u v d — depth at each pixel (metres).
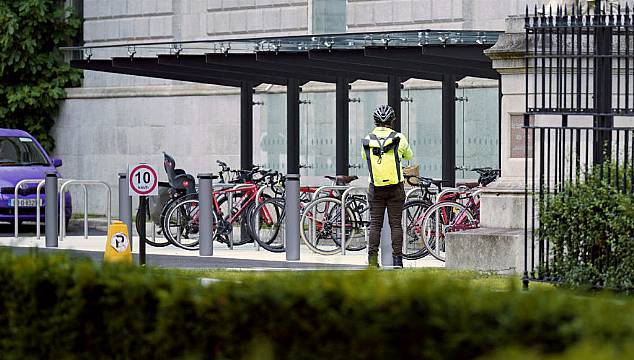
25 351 17.28
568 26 28.09
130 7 62.62
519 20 34.03
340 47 41.78
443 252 40.03
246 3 58.84
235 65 46.03
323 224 41.97
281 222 42.91
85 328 16.75
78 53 64.38
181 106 60.31
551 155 33.31
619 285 25.56
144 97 61.53
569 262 26.39
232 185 45.28
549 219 26.62
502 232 32.59
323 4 56.53
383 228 37.34
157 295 16.16
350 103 55.28
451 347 14.05
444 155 45.03
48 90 64.06
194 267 36.34
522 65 33.56
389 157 36.31
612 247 25.78
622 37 31.88
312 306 14.77
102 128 63.19
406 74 45.09
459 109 52.00
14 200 50.38
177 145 60.47
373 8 54.69
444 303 14.20
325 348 14.66
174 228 44.47
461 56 39.72
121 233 35.91
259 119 58.22
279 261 38.88
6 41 63.75
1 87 64.56
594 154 27.52
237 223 46.75
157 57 47.78
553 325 13.91
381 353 14.35
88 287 16.66
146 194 35.47
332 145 56.00
